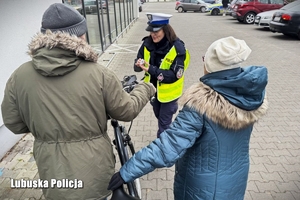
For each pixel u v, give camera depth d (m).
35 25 4.14
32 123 1.38
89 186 1.42
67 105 1.32
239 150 1.49
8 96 1.40
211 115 1.31
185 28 14.86
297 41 10.34
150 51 2.81
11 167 3.19
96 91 1.34
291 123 4.11
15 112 1.43
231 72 1.32
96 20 8.50
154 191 2.79
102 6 9.12
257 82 1.25
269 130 3.91
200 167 1.49
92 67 1.34
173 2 38.62
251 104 1.30
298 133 3.82
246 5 15.60
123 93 1.46
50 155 1.38
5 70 3.39
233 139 1.42
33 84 1.32
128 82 1.98
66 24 1.33
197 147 1.47
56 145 1.38
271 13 12.67
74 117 1.33
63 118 1.32
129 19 16.36
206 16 20.92
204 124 1.37
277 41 10.45
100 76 1.35
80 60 1.32
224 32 13.12
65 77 1.30
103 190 1.50
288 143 3.58
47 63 1.25
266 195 2.68
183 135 1.37
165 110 2.94
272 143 3.58
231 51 1.25
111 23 10.79
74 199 1.42
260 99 1.34
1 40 3.32
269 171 3.03
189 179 1.54
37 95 1.32
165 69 2.71
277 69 6.90
